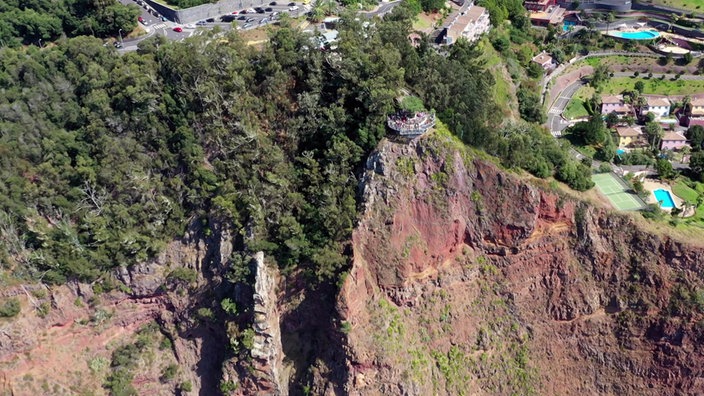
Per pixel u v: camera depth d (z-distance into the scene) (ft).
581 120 532.73
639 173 466.70
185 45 329.93
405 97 311.06
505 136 338.95
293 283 295.07
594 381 327.26
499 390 314.76
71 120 326.44
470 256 318.04
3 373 280.10
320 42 346.54
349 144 303.68
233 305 289.94
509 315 321.11
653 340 324.60
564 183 331.77
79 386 292.40
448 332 307.78
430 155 301.02
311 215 297.33
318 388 288.71
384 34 347.77
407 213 298.56
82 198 306.35
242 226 299.38
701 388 322.55
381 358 283.18
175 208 307.58
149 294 308.19
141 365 304.91
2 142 306.96
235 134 310.86
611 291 329.72
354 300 279.49
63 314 296.71
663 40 629.92
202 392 306.35
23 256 292.81
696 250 321.52
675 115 558.15
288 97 328.29
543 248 322.34
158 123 317.01
